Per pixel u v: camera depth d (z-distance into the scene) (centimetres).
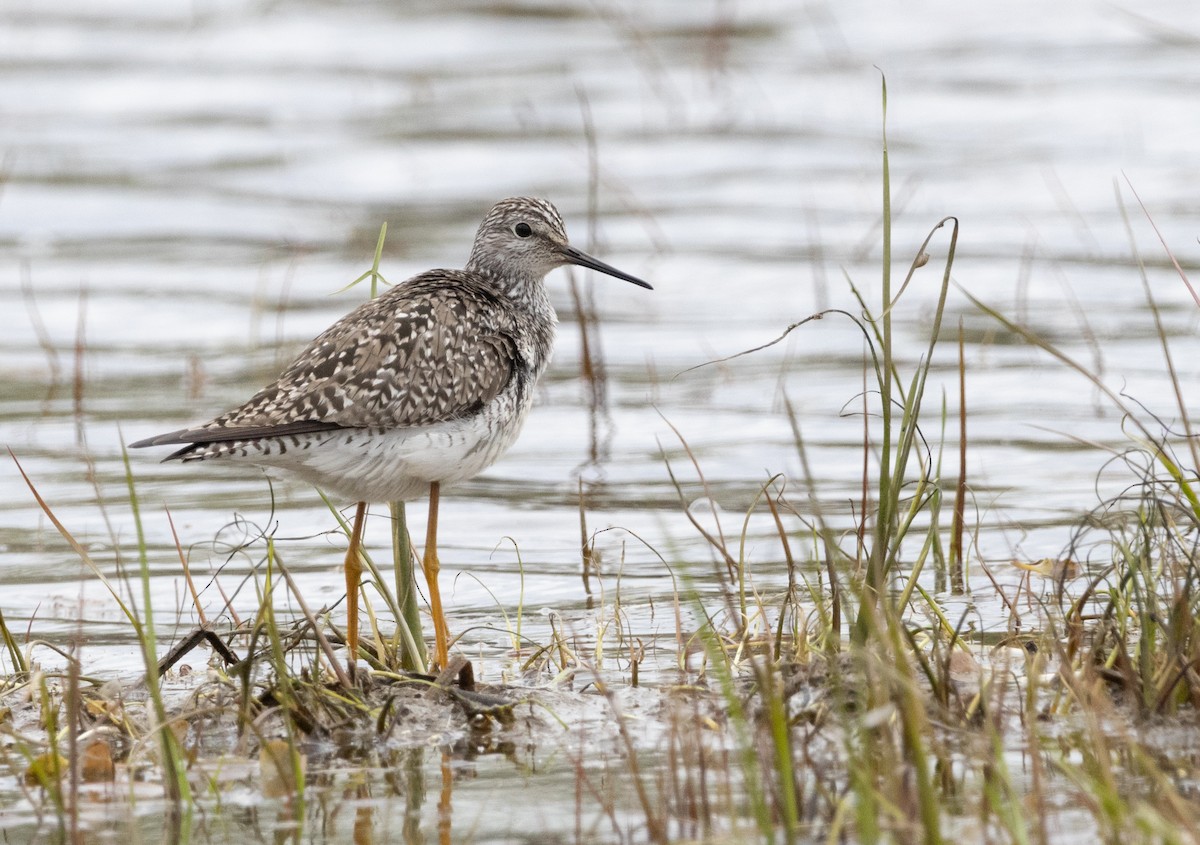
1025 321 1883
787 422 1627
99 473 1506
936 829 694
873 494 1380
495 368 1049
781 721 747
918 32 3556
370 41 3612
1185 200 2334
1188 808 736
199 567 1268
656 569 1232
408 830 780
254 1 3928
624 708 944
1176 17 3459
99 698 962
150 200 2589
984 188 2492
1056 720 880
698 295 2094
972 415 1603
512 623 1136
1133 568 924
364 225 2420
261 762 855
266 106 3148
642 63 3362
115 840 771
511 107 3089
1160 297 1956
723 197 2528
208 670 998
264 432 964
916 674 938
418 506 1435
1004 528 1286
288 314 2025
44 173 2716
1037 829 730
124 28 3762
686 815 781
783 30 3609
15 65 3434
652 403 1723
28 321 2036
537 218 1185
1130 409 1567
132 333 1975
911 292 2042
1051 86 3095
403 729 918
